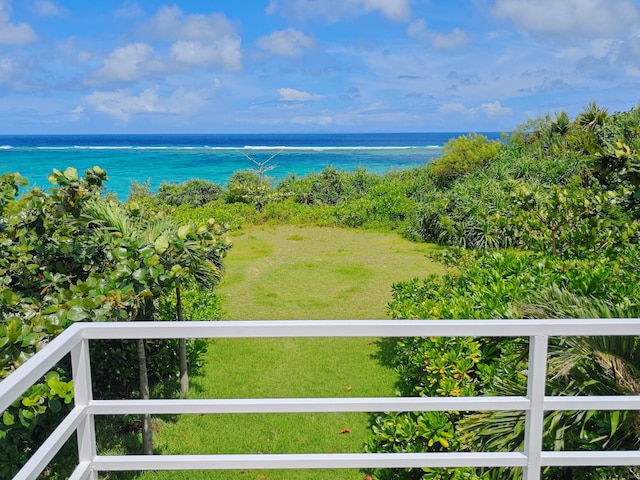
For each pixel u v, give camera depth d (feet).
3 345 9.61
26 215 14.35
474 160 59.98
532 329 5.35
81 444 5.66
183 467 5.80
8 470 11.38
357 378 19.85
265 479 14.05
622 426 8.87
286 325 5.29
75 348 5.49
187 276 16.29
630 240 23.58
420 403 5.53
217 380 19.89
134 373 18.56
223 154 194.59
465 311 15.80
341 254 42.32
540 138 64.39
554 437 9.01
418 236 47.57
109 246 14.12
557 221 24.25
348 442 15.76
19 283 14.37
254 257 41.45
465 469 11.17
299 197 67.10
